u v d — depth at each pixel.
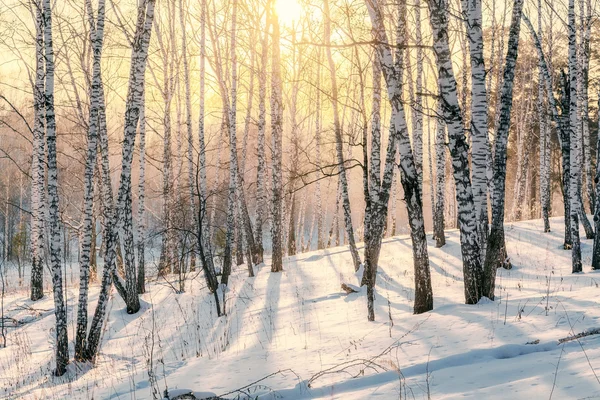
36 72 17.64
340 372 6.40
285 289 16.05
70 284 23.11
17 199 44.31
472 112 10.46
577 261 13.39
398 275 15.79
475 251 9.64
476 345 6.55
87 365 10.41
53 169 10.73
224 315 13.65
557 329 6.69
